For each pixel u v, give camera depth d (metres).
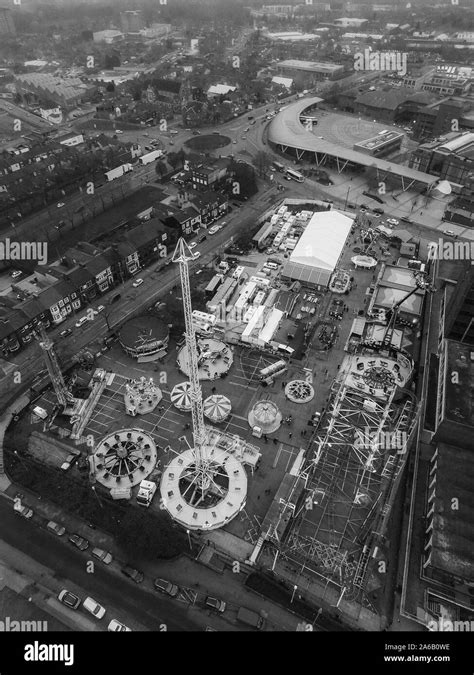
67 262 152.50
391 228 179.38
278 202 197.50
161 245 162.25
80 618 78.19
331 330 132.75
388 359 121.81
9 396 115.56
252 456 99.31
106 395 115.62
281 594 80.69
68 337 132.12
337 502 90.44
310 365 122.38
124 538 84.38
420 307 136.88
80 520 91.56
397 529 89.38
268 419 105.31
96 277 142.38
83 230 179.00
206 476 92.56
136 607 79.38
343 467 95.69
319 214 177.25
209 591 81.25
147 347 122.94
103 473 96.88
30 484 96.50
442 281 150.88
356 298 145.12
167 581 81.50
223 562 84.88
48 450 102.19
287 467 99.81
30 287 148.25
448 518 82.06
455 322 118.94
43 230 172.38
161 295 146.38
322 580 81.12
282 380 118.69
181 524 88.50
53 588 82.00
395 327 132.38
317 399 113.69
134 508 91.75
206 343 127.19
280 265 158.50
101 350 126.88
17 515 92.50
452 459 91.38
